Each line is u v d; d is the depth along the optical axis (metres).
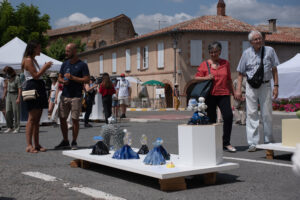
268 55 6.76
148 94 34.75
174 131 10.64
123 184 4.24
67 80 7.00
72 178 4.60
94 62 44.09
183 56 31.12
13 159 6.07
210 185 4.15
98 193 3.83
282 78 24.27
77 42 48.41
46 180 4.48
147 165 4.27
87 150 5.66
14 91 10.89
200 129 4.19
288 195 3.63
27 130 6.88
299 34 42.19
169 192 3.84
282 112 20.36
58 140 8.85
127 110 31.16
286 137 5.91
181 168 4.06
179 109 30.00
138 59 35.94
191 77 31.36
